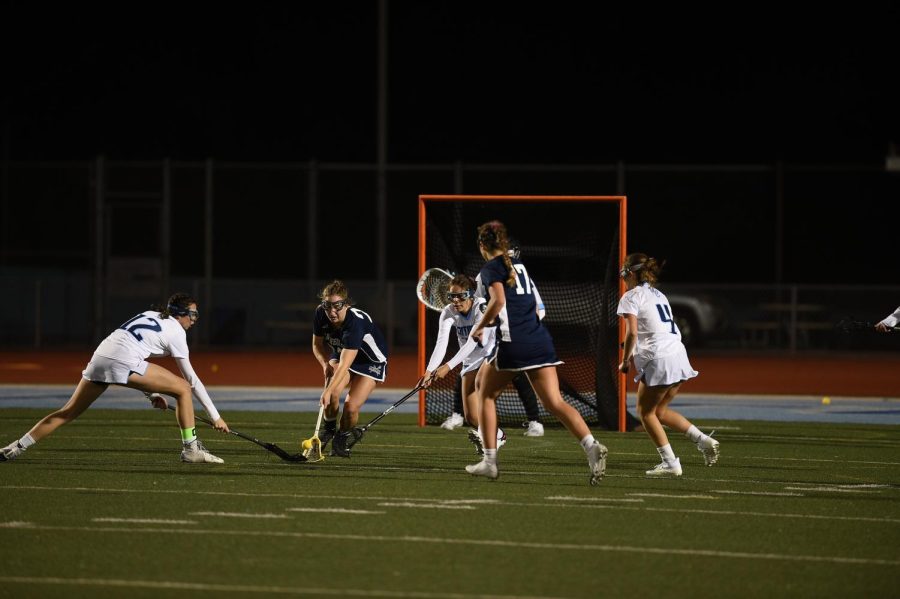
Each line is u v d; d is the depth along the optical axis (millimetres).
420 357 49344
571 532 27453
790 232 110938
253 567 24031
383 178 105750
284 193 111312
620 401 47469
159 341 36031
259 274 111312
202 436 44531
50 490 32281
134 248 106938
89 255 108125
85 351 102250
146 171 108000
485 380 33812
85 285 105562
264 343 103625
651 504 31000
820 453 41438
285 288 104125
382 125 106125
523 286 32938
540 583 22969
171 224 109750
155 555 24938
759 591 22625
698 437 37406
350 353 37406
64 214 111750
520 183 108188
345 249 112188
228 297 104062
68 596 21922
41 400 58250
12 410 52844
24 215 112125
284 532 27188
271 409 55375
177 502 30703
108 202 107312
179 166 109125
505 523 28375
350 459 38719
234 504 30469
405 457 39375
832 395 67125
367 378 38969
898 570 24234
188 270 110188
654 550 25766
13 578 23078
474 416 39344
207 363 89000
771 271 110062
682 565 24484
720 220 110250
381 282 103125
